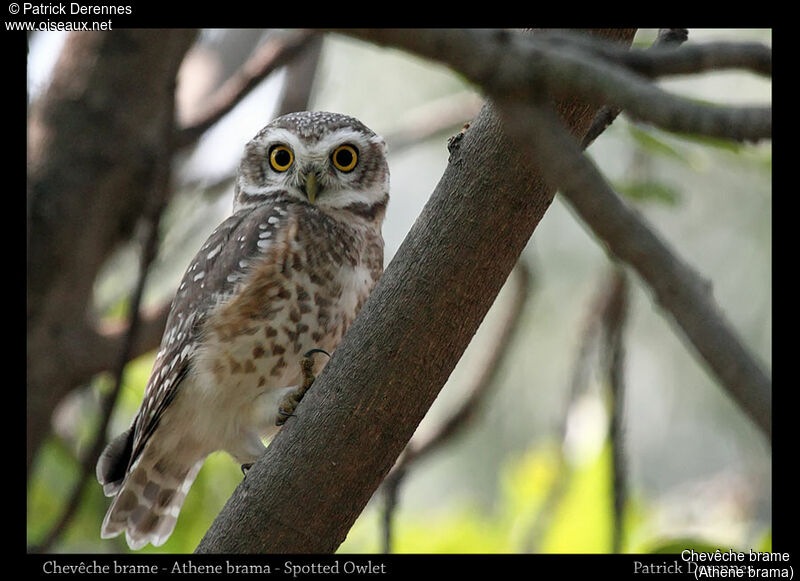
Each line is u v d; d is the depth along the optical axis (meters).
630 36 4.86
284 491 5.75
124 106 10.09
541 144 3.18
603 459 10.05
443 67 3.46
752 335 13.14
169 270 12.77
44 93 10.14
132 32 9.98
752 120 2.98
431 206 5.58
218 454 10.83
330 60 13.99
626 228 3.10
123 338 9.41
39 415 9.73
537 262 13.15
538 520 10.14
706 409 14.49
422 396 5.64
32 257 9.73
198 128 10.34
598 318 9.97
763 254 13.21
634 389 14.61
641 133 8.62
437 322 5.52
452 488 14.23
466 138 5.50
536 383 14.19
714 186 13.22
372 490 5.79
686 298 3.03
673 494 11.77
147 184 10.16
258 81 10.41
